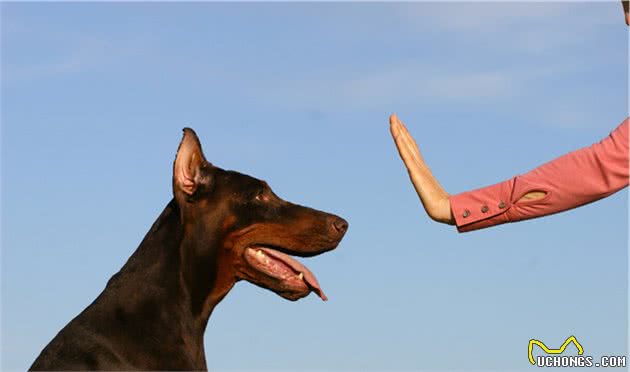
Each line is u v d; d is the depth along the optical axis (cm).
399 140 350
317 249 693
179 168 677
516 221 332
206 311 688
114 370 629
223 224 681
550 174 322
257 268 686
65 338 646
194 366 668
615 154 311
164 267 673
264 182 709
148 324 655
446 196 343
